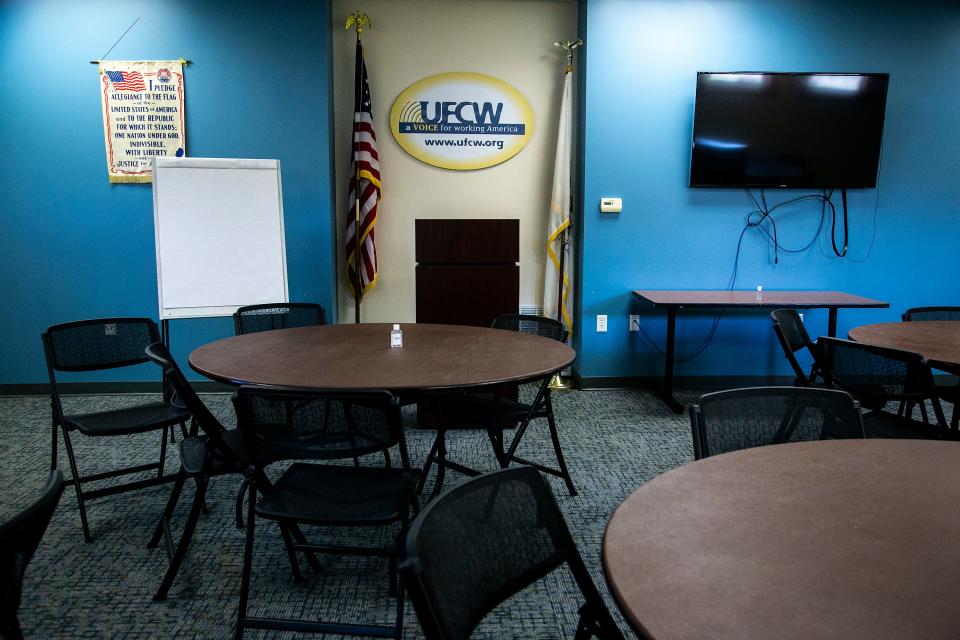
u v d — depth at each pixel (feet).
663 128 13.87
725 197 14.11
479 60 14.55
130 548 7.36
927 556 2.82
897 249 14.43
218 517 8.20
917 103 13.97
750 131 13.55
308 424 5.32
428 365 6.63
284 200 13.92
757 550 2.87
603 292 14.34
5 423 11.97
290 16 13.46
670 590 2.54
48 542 7.49
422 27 14.37
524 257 15.24
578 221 14.55
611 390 14.49
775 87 13.38
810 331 14.70
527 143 14.88
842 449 4.30
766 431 4.98
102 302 13.97
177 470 9.79
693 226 14.20
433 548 2.80
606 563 2.77
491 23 14.46
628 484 9.20
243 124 13.66
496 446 8.27
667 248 14.25
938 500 3.45
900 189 14.23
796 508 3.33
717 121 13.50
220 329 14.20
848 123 13.53
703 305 12.50
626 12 13.48
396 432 5.23
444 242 11.76
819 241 14.34
